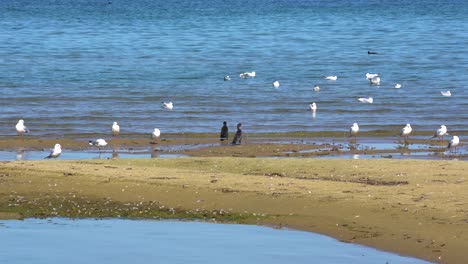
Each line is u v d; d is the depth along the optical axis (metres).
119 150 60.00
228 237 35.19
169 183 43.19
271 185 42.31
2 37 150.62
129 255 33.09
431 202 38.25
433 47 138.62
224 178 44.19
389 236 34.25
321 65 116.38
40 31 164.00
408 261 31.73
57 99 83.19
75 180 44.34
